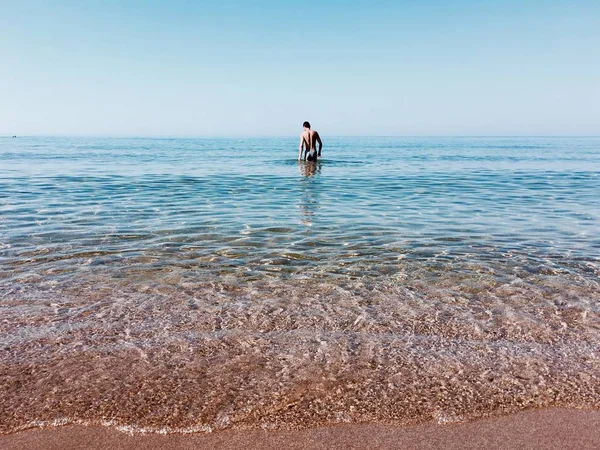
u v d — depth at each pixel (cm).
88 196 999
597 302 405
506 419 243
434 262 518
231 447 220
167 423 237
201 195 1033
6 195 998
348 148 4456
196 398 259
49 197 977
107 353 307
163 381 275
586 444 223
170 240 603
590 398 262
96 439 224
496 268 498
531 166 2022
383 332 345
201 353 309
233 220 739
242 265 502
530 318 371
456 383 277
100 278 453
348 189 1161
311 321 362
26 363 292
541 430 234
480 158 2694
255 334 339
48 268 480
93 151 3650
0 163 2073
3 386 266
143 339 328
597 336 341
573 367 296
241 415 244
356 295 418
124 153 3278
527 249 575
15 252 535
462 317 372
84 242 586
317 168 1788
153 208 848
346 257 536
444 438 228
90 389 265
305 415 245
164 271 479
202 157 2672
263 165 1930
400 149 4206
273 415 245
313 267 498
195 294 416
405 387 272
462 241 615
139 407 249
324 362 300
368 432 232
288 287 437
